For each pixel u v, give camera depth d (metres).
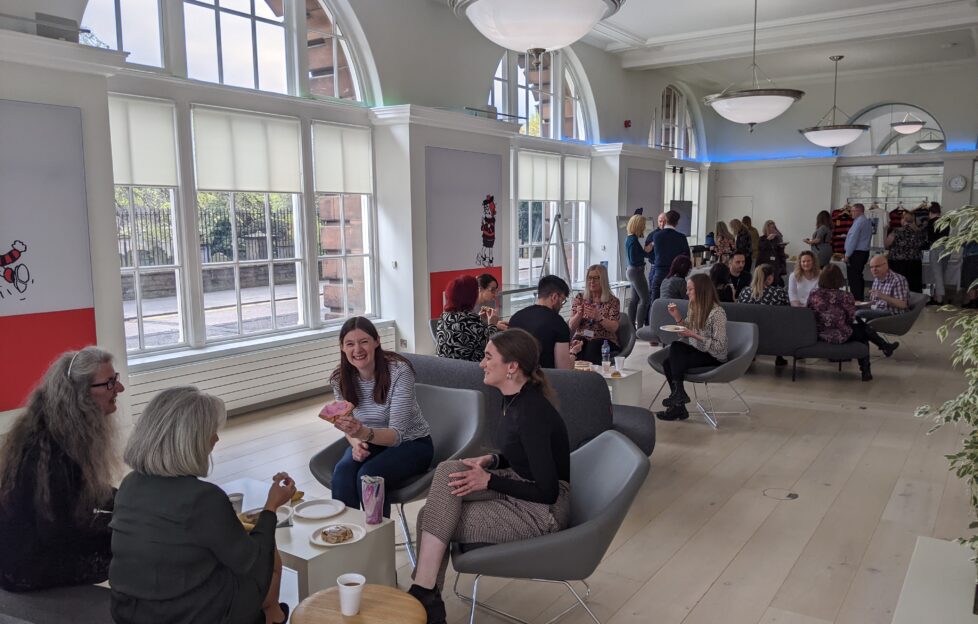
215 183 5.54
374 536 2.55
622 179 10.56
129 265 5.10
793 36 9.22
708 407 5.89
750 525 3.70
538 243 9.60
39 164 4.16
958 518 3.75
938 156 12.54
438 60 7.44
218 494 1.90
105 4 4.86
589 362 5.17
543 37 3.85
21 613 2.01
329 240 6.62
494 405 3.92
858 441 5.02
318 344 6.24
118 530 1.87
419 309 6.99
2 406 4.06
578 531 2.29
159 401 1.89
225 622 1.89
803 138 13.88
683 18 8.71
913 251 11.23
